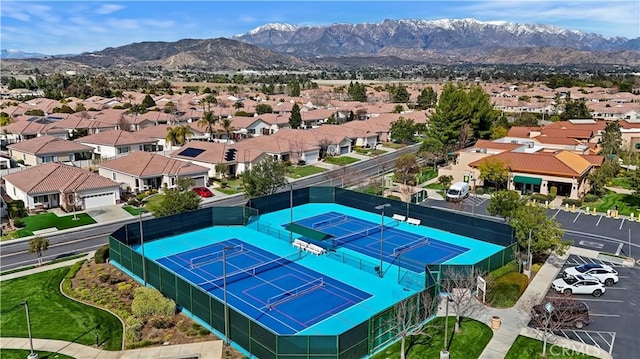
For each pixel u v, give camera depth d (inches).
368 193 2805.1
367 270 1787.6
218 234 2197.3
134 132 4345.5
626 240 2106.3
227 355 1211.9
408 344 1250.6
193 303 1387.8
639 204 2667.3
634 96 7332.7
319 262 1865.2
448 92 3759.8
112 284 1637.6
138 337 1293.1
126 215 2504.9
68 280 1669.5
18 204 2481.5
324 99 7455.7
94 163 3595.0
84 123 4680.1
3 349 1245.1
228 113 5935.0
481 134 4138.8
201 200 2591.0
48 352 1236.5
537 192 2876.5
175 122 5285.4
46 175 2650.1
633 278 1701.5
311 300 1530.5
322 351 1125.7
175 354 1221.1
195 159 3408.0
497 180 2864.2
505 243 2069.4
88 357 1217.4
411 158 3275.1
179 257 1908.2
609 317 1416.1
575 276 1600.6
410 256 1947.6
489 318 1389.0
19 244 2085.4
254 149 3686.0
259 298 1545.3
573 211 2559.1
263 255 1939.0
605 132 3996.1
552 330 1279.5
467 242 2129.7
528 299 1507.1
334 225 2356.1
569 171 2743.6
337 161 3912.4
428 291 1365.7
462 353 1211.2
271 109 6122.1
